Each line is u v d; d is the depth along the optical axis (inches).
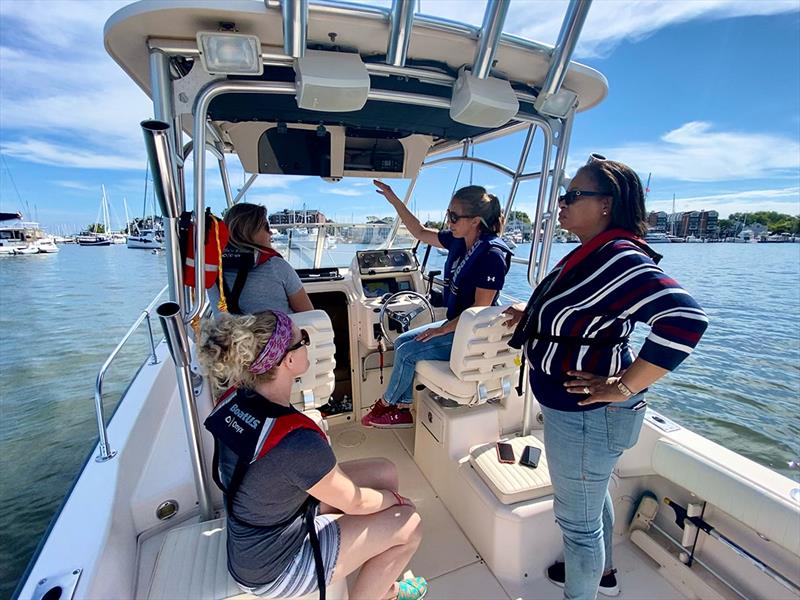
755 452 249.0
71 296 836.6
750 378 338.0
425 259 120.2
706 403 300.4
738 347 403.5
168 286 49.6
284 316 44.7
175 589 46.6
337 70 45.9
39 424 340.8
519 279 264.4
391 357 111.5
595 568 50.2
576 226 48.1
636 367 40.7
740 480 54.8
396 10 40.8
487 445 74.8
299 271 109.0
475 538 68.6
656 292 39.4
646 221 46.3
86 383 419.5
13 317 684.7
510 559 62.3
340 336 112.8
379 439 102.9
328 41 46.9
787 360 373.1
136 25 42.5
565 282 46.6
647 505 69.1
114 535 48.8
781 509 50.1
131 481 59.2
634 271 40.8
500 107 52.6
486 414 77.7
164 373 92.2
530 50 51.1
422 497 81.4
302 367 46.1
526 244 93.0
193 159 49.2
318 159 101.0
